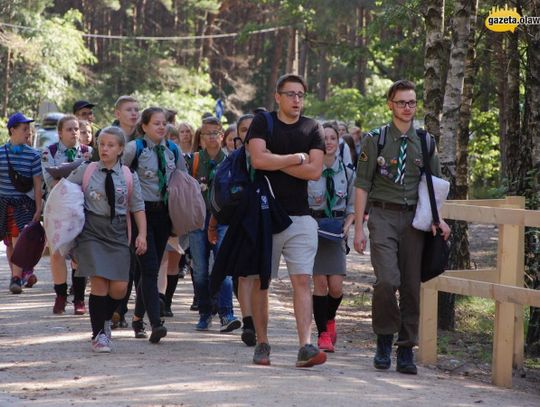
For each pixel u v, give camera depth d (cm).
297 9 7362
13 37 8875
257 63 13538
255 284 1471
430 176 1490
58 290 1988
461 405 1290
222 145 2070
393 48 5200
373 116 7794
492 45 3628
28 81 9406
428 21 2355
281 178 1427
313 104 8438
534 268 1995
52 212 1543
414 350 1847
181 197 1688
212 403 1197
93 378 1345
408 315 1518
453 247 2336
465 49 2295
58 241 1537
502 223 1561
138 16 12481
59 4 12062
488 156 4972
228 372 1391
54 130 7006
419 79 5147
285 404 1203
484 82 4312
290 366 1481
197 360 1497
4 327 1809
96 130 2305
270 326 1966
